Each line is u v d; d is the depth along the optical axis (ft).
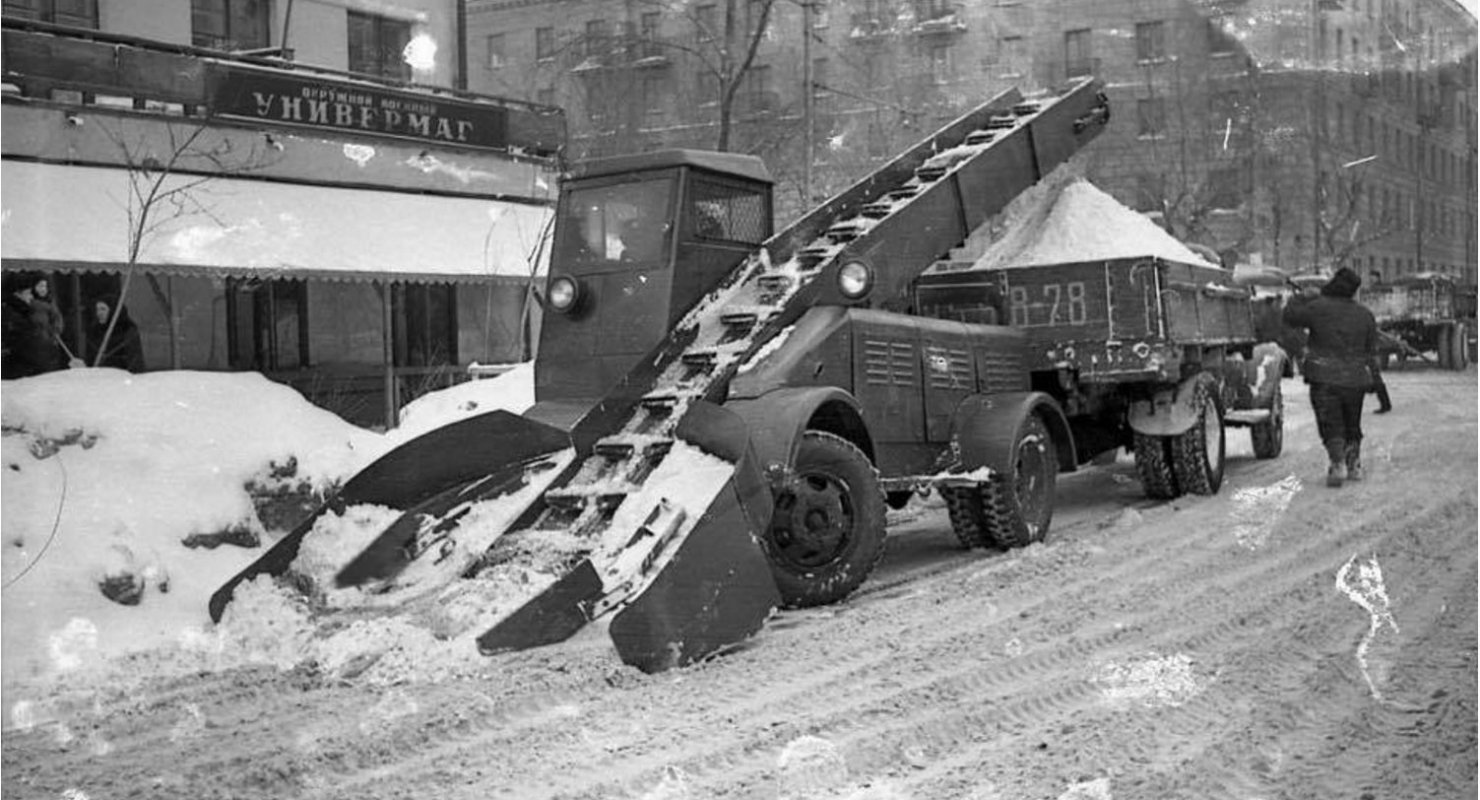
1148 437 30.60
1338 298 31.53
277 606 18.92
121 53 46.14
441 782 12.78
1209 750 13.05
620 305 22.48
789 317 22.57
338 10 57.26
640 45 53.93
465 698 15.46
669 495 18.69
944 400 25.08
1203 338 31.48
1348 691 14.99
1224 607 19.58
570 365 22.80
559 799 12.21
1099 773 12.48
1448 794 11.63
